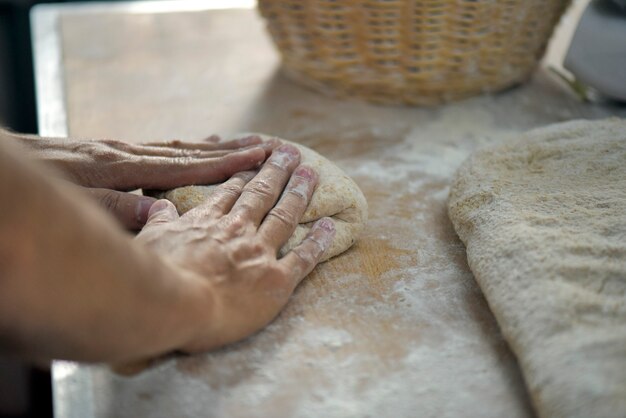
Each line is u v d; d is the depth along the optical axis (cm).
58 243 60
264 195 98
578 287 84
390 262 104
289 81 166
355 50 141
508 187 106
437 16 130
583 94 153
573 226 94
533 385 75
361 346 87
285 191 101
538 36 146
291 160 106
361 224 107
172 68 172
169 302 71
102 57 177
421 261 104
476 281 97
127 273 66
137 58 177
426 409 78
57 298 61
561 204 100
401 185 125
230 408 78
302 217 101
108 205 101
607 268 85
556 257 87
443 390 80
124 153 108
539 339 79
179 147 115
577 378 72
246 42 187
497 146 119
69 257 61
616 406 68
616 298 82
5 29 259
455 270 102
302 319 92
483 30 135
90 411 78
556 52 178
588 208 99
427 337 89
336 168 112
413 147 138
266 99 157
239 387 81
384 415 77
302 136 142
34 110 271
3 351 66
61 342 65
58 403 80
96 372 83
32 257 59
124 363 84
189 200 103
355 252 107
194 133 142
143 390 81
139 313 68
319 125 146
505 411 77
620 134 117
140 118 148
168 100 156
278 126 146
